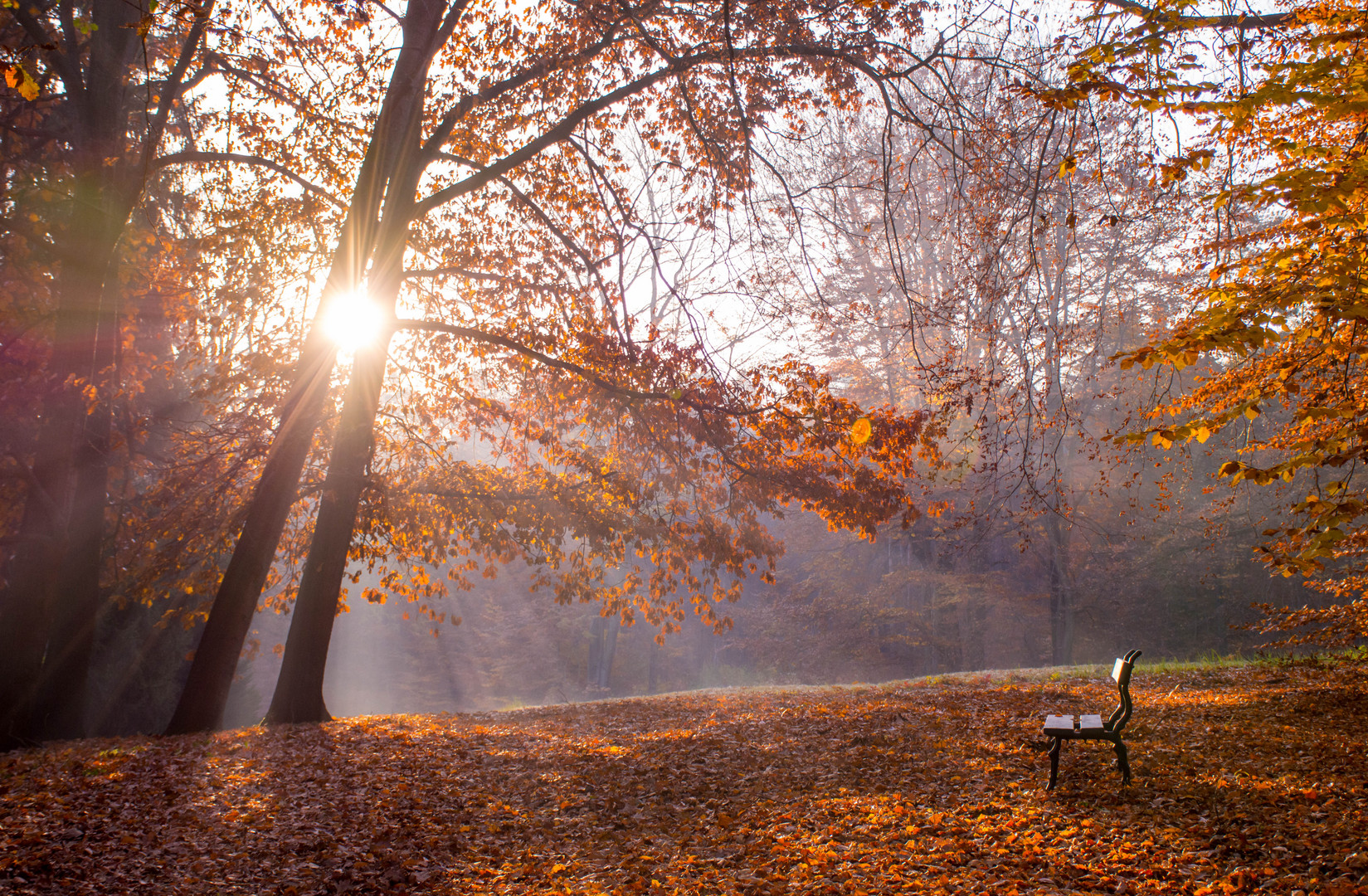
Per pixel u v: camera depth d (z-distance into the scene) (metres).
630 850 6.25
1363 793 5.82
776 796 7.35
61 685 12.81
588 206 16.56
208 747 10.06
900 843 5.70
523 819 7.12
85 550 13.23
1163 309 23.80
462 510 16.16
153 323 15.62
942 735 9.48
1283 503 24.83
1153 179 8.33
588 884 5.51
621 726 12.46
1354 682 11.30
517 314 16.25
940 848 5.46
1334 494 4.58
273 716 12.92
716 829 6.59
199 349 16.05
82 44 13.13
